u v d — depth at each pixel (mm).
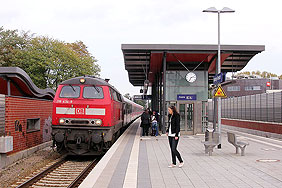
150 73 25875
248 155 10680
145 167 8484
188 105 19250
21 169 9625
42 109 14773
